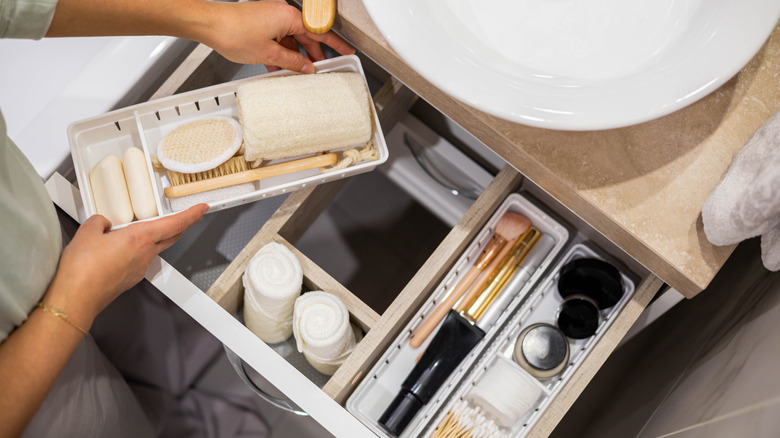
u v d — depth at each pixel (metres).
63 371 0.73
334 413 0.73
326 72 0.81
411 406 0.85
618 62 0.64
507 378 0.80
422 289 0.82
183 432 1.13
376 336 0.81
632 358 1.14
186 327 1.09
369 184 1.32
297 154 0.78
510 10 0.67
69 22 0.59
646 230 0.65
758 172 0.56
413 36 0.59
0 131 0.50
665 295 0.77
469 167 1.10
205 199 0.78
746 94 0.67
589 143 0.67
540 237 0.92
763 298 0.71
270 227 0.84
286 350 0.91
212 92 0.79
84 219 0.78
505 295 0.92
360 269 1.30
